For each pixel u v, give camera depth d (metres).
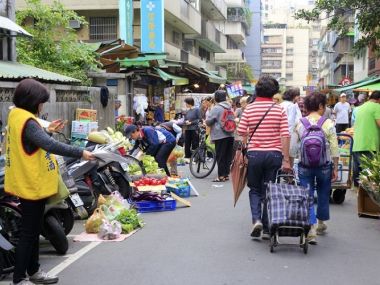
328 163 7.00
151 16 22.44
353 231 7.62
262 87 6.87
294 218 6.27
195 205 9.50
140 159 10.90
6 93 10.32
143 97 19.33
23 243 5.00
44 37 16.17
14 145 4.89
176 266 5.91
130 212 7.75
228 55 56.22
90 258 6.26
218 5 43.25
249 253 6.44
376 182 7.68
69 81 11.88
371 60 32.97
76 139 10.81
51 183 5.01
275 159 6.79
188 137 16.12
